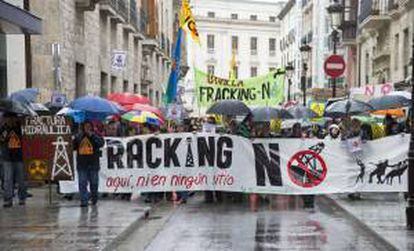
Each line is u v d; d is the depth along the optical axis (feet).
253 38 316.81
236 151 44.86
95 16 82.74
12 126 40.01
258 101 60.85
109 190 45.24
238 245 29.63
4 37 56.80
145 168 45.27
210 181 45.16
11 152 39.93
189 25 68.28
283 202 46.37
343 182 43.93
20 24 44.32
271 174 44.29
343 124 46.88
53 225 33.19
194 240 31.01
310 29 185.37
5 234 30.58
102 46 88.38
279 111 49.57
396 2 87.61
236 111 46.29
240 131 45.73
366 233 32.40
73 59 71.72
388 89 71.00
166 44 167.43
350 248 28.76
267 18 321.52
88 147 40.45
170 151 45.19
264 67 318.45
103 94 90.63
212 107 47.19
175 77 67.62
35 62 65.51
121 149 45.16
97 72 83.76
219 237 31.71
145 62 128.36
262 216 38.93
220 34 310.65
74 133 44.65
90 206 40.96
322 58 167.94
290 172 44.06
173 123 63.72
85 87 77.66
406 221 32.35
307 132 65.41
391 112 62.39
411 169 31.78
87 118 47.24
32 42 65.36
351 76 130.52
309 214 39.75
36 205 41.27
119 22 97.25
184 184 45.24
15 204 41.55
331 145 43.83
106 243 28.43
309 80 177.37
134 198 47.09
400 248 26.96
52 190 50.06
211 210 41.96
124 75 104.06
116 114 46.01
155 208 42.65
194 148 45.19
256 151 44.52
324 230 33.45
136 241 30.94
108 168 45.21
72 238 29.58
